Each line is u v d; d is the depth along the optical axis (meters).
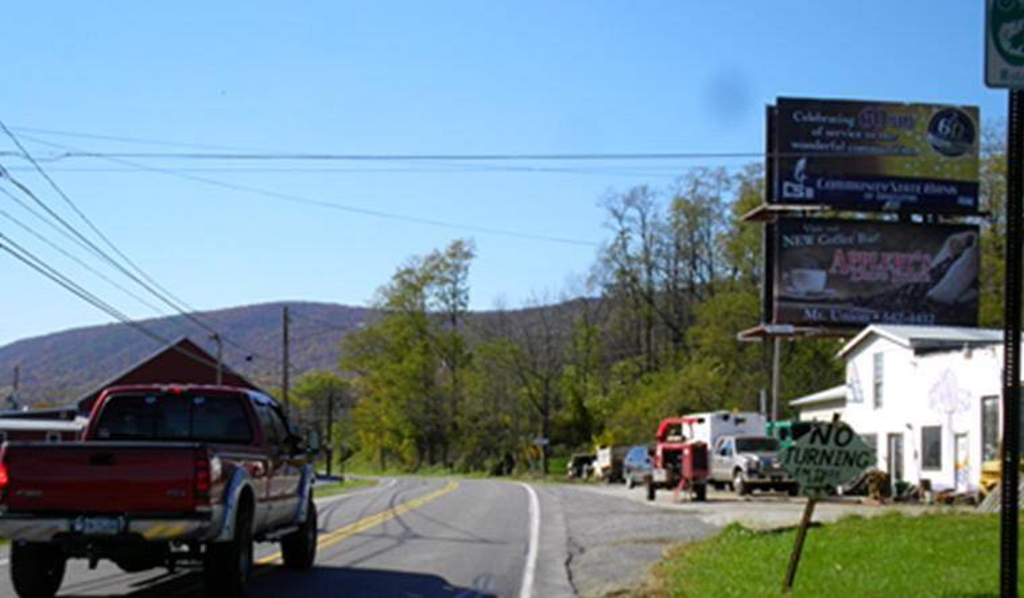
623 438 70.75
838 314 43.50
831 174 43.56
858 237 43.69
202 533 11.06
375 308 92.12
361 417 96.56
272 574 14.72
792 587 12.10
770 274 44.88
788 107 43.56
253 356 69.19
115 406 13.38
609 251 81.25
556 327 86.56
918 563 13.71
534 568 15.89
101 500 11.05
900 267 43.72
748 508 30.28
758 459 38.34
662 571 14.97
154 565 12.16
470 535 21.31
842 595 11.44
